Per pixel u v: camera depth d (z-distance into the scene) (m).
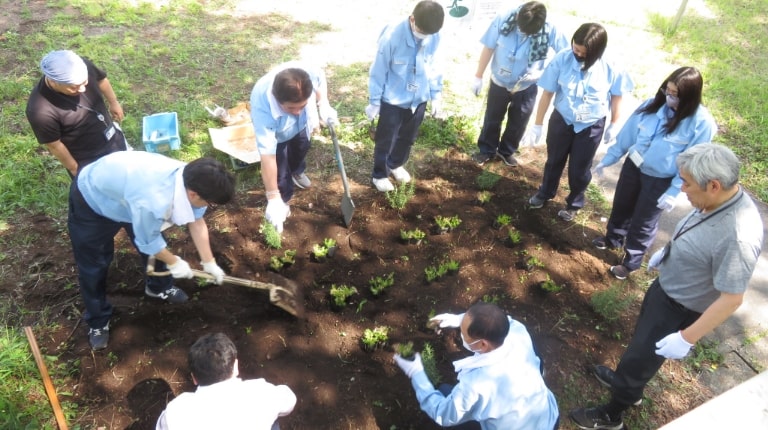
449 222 5.13
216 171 3.01
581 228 5.33
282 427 3.63
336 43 8.02
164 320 4.20
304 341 4.15
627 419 3.89
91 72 4.18
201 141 5.96
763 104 7.29
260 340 4.12
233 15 8.58
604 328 4.44
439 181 5.75
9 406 3.58
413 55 4.59
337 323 4.30
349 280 4.62
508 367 2.94
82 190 3.34
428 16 4.20
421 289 4.60
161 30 7.98
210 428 2.52
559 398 3.95
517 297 4.61
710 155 2.70
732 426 2.03
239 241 4.88
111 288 4.40
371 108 4.85
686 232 2.97
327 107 4.81
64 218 5.00
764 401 2.11
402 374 3.98
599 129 4.69
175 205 3.17
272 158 4.19
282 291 4.10
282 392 2.87
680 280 3.06
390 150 5.26
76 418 3.63
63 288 4.39
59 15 7.99
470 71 7.62
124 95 6.47
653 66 8.09
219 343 2.70
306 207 5.28
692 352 4.34
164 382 3.84
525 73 5.18
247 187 5.48
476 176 5.84
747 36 9.08
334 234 5.00
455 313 4.43
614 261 5.04
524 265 4.84
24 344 3.93
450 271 4.73
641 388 3.52
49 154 5.65
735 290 2.71
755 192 6.00
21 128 5.92
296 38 8.05
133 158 3.25
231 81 7.02
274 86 3.71
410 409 3.79
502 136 5.92
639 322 3.46
